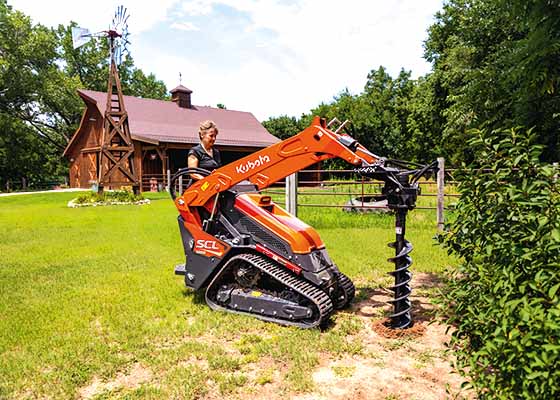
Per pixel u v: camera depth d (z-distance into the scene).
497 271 2.46
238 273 4.66
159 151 24.58
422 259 6.94
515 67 4.78
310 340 3.91
